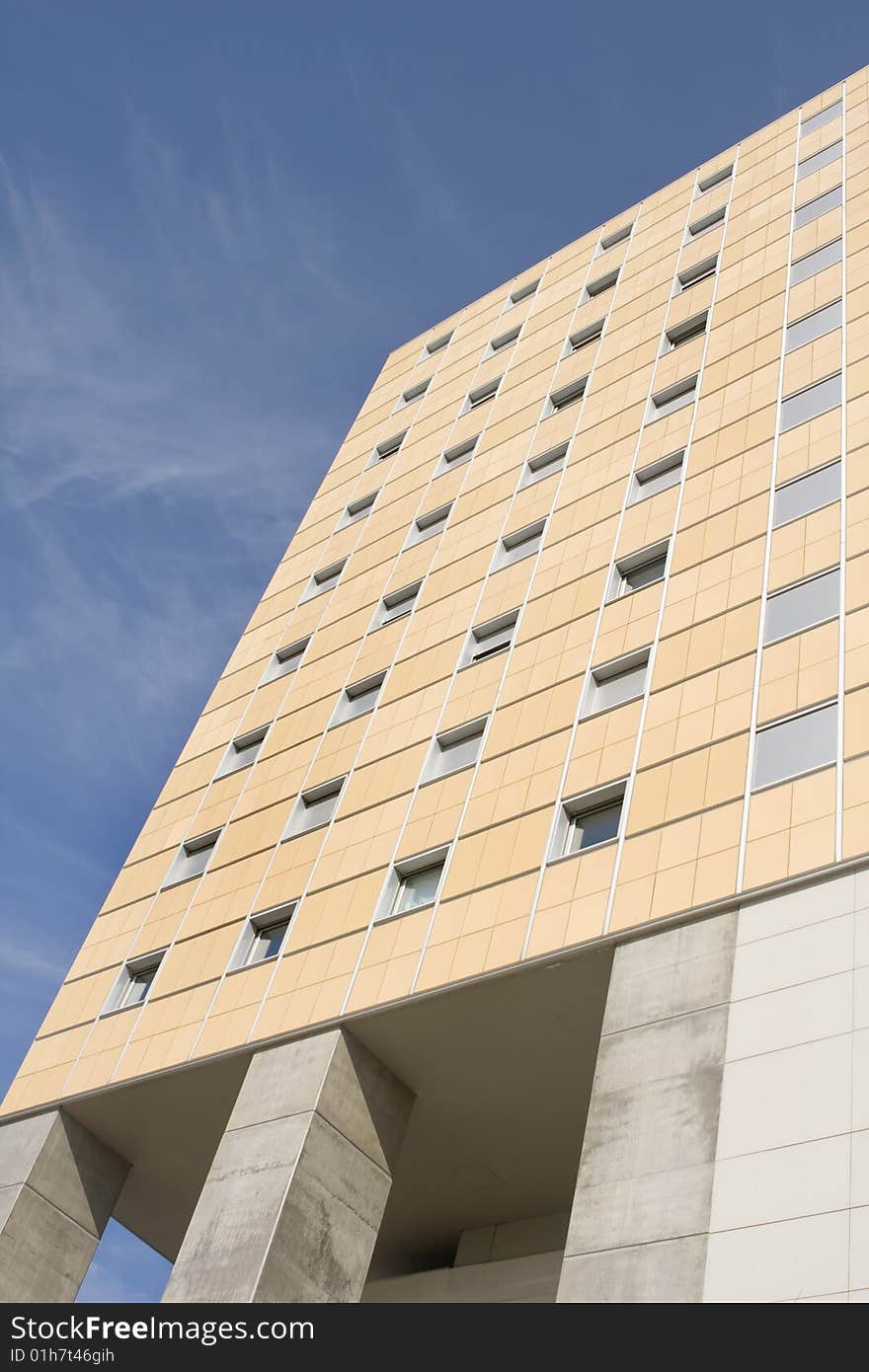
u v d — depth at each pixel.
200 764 34.72
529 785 24.61
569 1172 24.12
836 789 19.62
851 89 42.31
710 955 18.69
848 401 28.22
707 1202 15.78
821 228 36.03
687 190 44.56
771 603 24.31
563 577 30.06
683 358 35.03
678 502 29.34
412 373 48.44
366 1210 21.69
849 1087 15.82
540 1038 21.64
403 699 30.52
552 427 37.06
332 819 28.44
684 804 21.42
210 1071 24.62
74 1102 26.69
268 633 38.59
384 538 38.59
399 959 23.27
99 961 30.33
